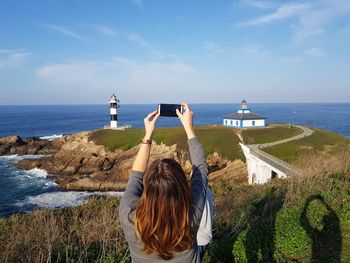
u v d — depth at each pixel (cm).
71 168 5409
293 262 857
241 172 4847
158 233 246
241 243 866
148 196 253
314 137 5659
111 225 970
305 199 1212
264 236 876
